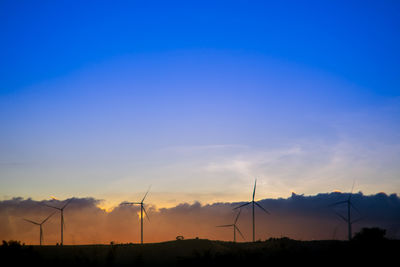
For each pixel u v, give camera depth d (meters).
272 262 80.88
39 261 89.06
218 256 85.06
